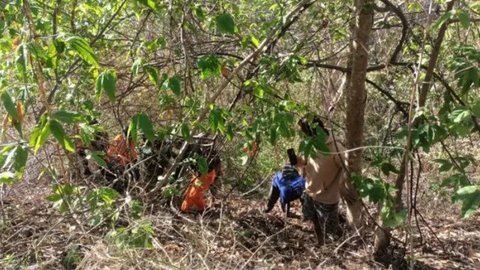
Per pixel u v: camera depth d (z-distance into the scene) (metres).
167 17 5.19
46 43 4.68
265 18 6.54
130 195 5.21
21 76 4.08
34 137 3.22
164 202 6.14
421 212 7.61
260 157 8.23
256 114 5.38
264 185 8.09
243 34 6.19
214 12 5.73
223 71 5.19
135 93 5.84
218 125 4.70
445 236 6.98
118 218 4.74
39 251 4.92
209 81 5.70
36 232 5.38
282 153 8.05
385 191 4.87
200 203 6.51
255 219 7.21
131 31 6.01
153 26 5.72
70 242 4.89
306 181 6.52
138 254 4.32
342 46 6.82
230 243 5.73
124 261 4.20
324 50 6.66
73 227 4.96
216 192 7.52
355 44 5.62
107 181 5.59
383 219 4.87
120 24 5.96
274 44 5.80
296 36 6.38
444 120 4.67
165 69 5.86
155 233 5.00
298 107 5.11
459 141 8.21
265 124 5.06
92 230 4.87
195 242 4.89
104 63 5.69
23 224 5.39
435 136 4.57
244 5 6.46
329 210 6.39
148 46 5.18
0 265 4.78
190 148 5.96
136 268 4.19
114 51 5.82
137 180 5.90
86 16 5.59
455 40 5.77
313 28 6.32
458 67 4.46
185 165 5.57
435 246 6.70
